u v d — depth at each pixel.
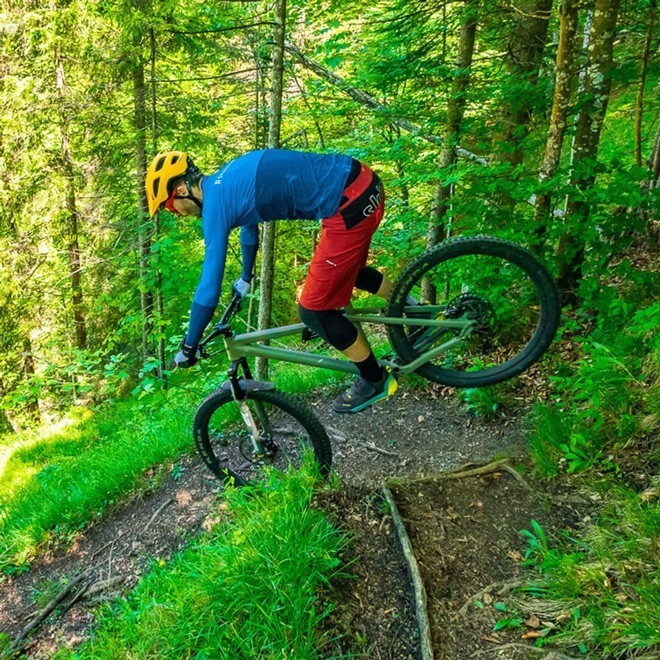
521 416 4.06
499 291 4.26
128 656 2.64
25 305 10.73
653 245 5.52
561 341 4.59
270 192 2.56
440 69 5.48
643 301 4.40
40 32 9.03
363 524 3.20
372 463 3.98
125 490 4.75
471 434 4.08
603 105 4.43
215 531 3.53
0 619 4.02
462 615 2.62
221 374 6.63
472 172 4.23
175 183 2.74
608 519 2.86
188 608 2.72
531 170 4.64
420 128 5.93
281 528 2.95
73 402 11.15
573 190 3.96
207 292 2.58
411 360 3.13
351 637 2.58
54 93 9.32
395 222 6.52
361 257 2.71
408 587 2.79
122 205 9.67
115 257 9.27
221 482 4.24
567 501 3.13
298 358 3.20
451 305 3.11
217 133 9.47
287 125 9.48
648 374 3.57
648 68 5.39
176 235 7.34
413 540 3.04
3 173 9.88
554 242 4.66
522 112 5.29
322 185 2.57
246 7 6.98
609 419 3.46
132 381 11.00
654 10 5.09
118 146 8.88
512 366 3.09
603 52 4.33
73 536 4.55
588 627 2.31
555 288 2.93
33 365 11.85
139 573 3.77
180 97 8.63
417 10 5.48
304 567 2.74
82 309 11.60
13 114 9.39
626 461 3.19
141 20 7.05
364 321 3.04
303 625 2.55
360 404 3.16
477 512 3.22
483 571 2.84
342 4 5.89
